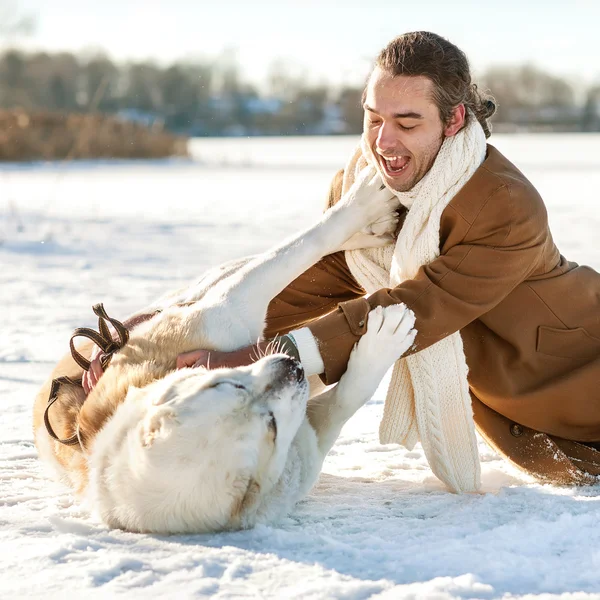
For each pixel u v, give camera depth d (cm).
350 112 5325
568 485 326
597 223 1130
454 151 301
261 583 233
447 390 315
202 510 270
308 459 306
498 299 306
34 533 279
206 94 5247
